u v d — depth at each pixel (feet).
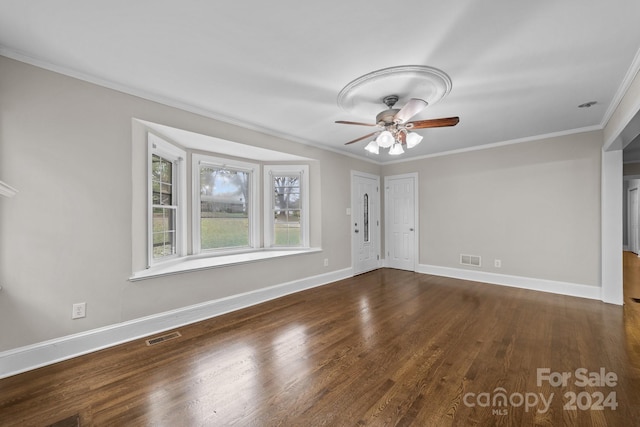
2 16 5.28
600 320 9.47
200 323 9.56
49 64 6.93
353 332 8.73
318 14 5.26
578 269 12.17
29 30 5.73
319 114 10.29
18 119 6.60
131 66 7.13
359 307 11.03
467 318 9.78
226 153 12.85
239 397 5.70
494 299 11.83
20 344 6.62
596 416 5.09
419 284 14.43
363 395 5.74
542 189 12.98
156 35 5.91
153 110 8.77
